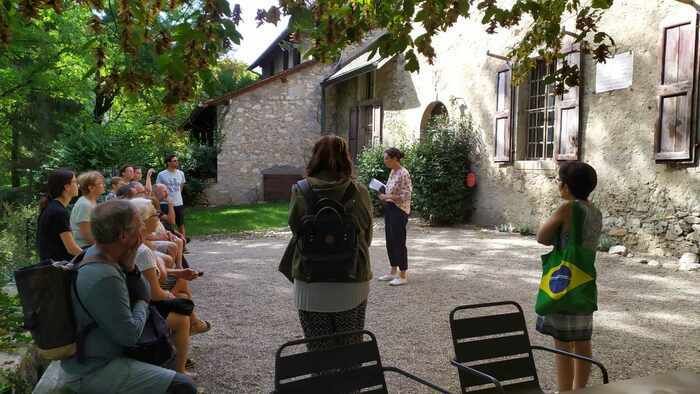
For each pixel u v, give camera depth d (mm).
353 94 17625
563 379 3020
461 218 12250
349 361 2305
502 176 11312
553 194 10008
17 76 10984
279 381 2139
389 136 15469
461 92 12453
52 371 2795
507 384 2740
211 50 2721
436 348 4582
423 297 6211
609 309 5621
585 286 2895
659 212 8102
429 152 12148
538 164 10328
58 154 11758
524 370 2766
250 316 5609
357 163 16141
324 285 2885
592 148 9195
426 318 5422
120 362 2576
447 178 11992
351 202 2908
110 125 12750
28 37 9250
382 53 3350
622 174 8672
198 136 20406
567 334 2943
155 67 2766
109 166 11586
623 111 8617
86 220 4691
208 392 3746
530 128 10906
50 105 14633
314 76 18500
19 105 13727
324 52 3359
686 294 6137
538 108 10641
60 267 2514
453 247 9516
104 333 2541
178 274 4070
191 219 14617
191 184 17656
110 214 2566
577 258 2912
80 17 10734
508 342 2752
